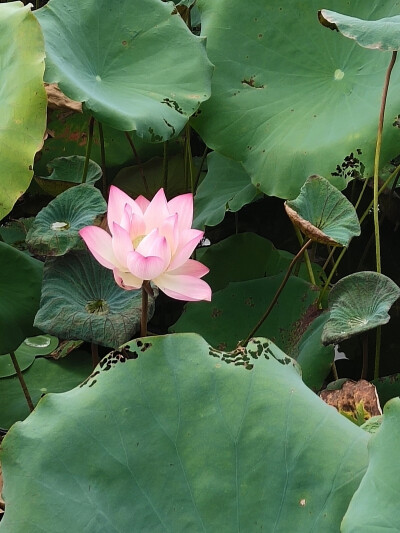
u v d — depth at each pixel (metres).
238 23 1.98
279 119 1.88
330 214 1.59
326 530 1.19
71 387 1.92
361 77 1.87
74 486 1.24
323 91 1.89
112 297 1.70
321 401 1.33
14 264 1.82
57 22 1.85
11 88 1.60
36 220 1.75
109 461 1.26
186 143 2.29
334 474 1.23
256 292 1.95
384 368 2.09
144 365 1.34
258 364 1.35
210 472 1.25
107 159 2.42
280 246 2.48
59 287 1.71
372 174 1.76
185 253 1.37
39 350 2.02
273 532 1.21
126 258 1.35
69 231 1.71
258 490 1.24
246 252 2.19
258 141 1.89
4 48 1.64
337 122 1.83
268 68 1.95
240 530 1.21
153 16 1.92
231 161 2.28
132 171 2.43
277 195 1.83
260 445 1.27
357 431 1.28
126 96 1.82
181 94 1.84
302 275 2.16
